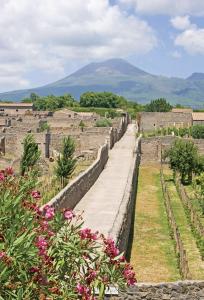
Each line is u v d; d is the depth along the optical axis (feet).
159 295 48.39
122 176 150.71
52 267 33.40
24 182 40.96
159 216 130.52
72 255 35.22
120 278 35.29
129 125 404.98
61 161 145.59
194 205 143.64
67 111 430.61
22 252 29.84
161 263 88.38
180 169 196.34
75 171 183.42
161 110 502.79
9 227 32.50
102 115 459.32
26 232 31.12
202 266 88.94
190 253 97.35
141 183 190.29
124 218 80.59
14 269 30.60
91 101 645.10
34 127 304.50
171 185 185.78
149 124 379.55
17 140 239.50
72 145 150.10
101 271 35.27
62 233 36.09
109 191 122.21
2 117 347.15
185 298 48.57
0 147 237.04
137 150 215.31
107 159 193.77
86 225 83.35
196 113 390.01
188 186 187.01
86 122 328.90
